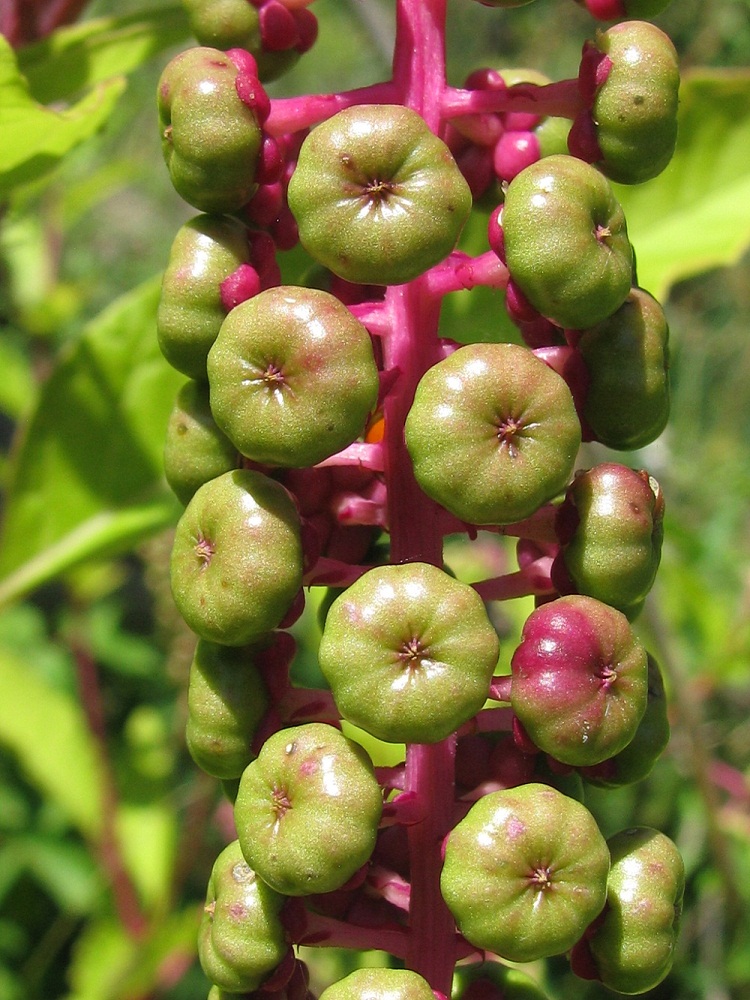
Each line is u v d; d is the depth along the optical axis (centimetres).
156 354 12
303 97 7
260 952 7
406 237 6
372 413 7
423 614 6
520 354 6
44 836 20
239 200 7
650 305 7
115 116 18
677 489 23
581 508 7
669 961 7
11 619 23
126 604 24
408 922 7
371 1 14
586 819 6
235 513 7
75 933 21
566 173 7
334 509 7
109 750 20
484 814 6
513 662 7
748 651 17
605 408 7
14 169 9
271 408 6
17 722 17
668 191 12
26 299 18
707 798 15
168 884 17
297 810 6
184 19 11
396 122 6
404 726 6
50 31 11
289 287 7
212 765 7
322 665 6
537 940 6
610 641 7
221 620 7
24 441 11
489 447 6
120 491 12
